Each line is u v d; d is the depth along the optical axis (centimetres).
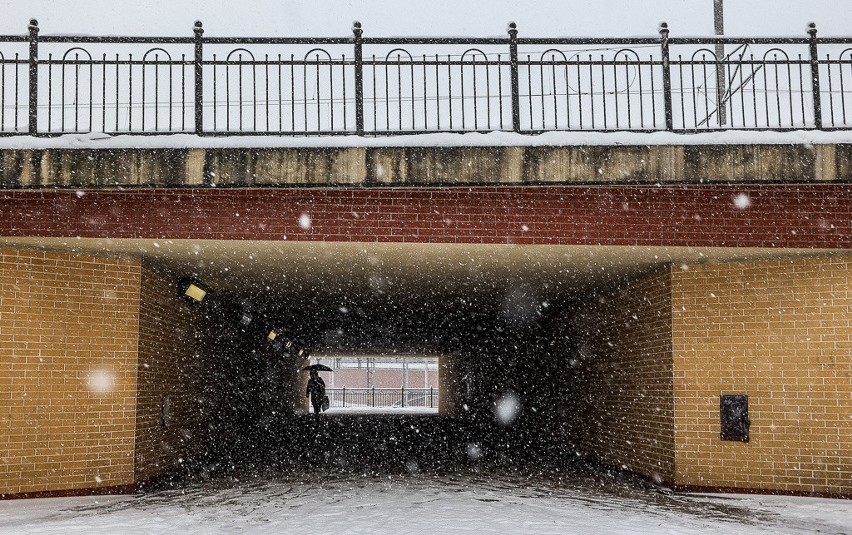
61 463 925
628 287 1189
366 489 1006
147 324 1030
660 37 877
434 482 1080
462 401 3053
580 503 897
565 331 1608
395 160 819
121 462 961
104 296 970
